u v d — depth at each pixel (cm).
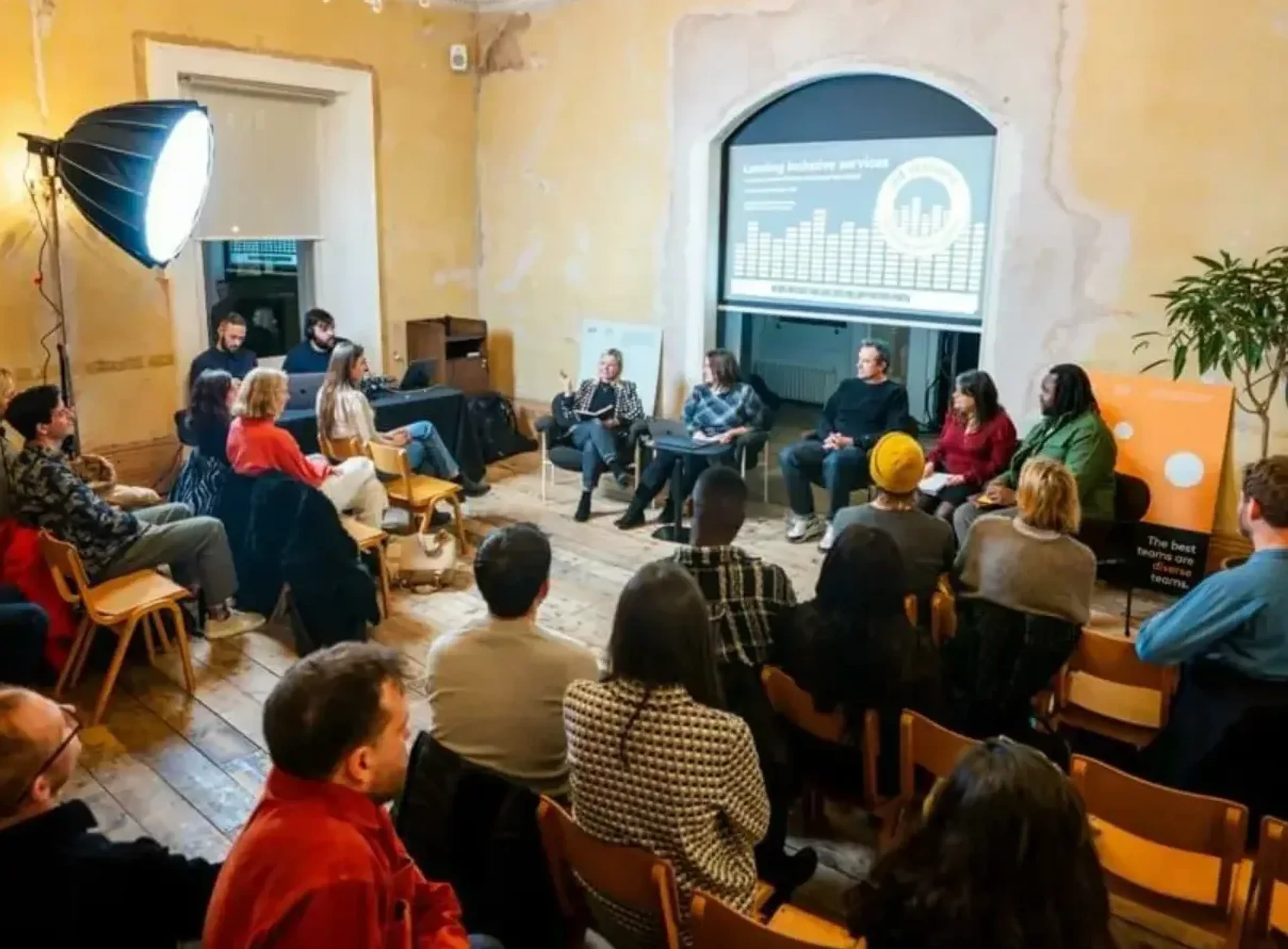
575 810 190
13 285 517
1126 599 462
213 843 279
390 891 142
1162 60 452
